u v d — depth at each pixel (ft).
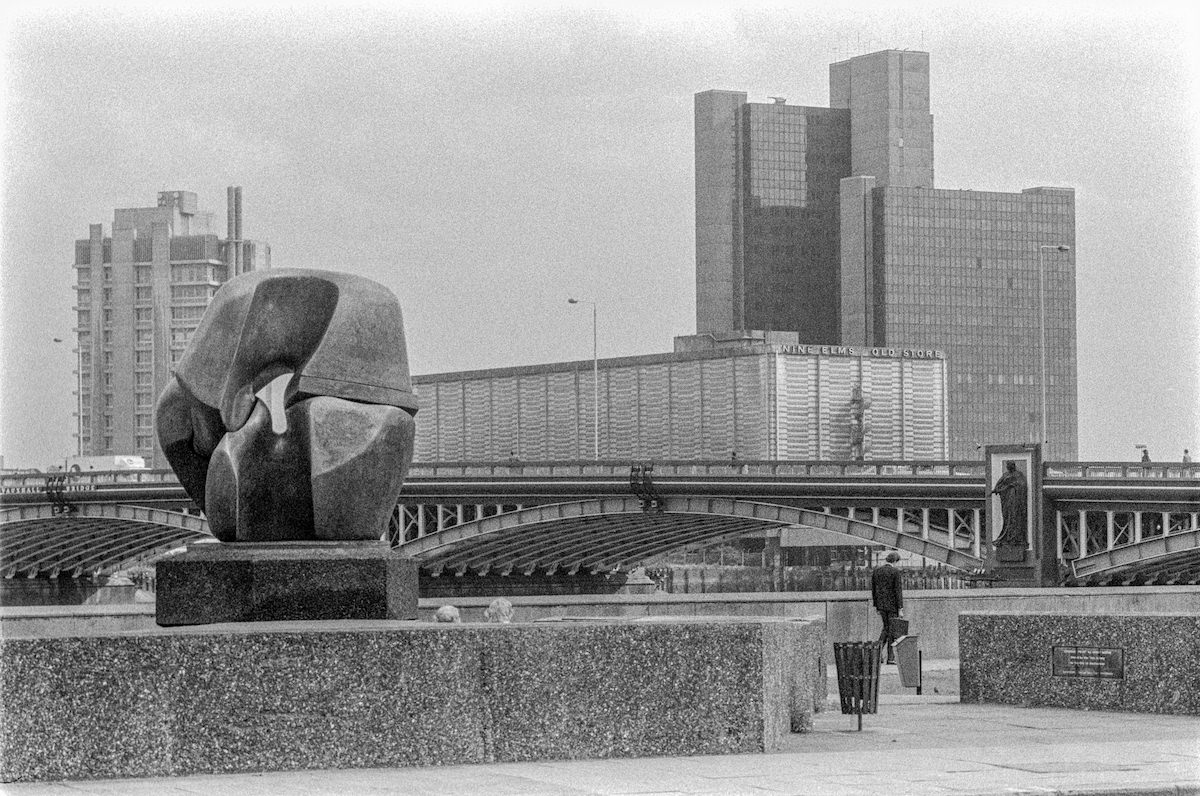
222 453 92.43
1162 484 365.20
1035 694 107.55
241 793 63.77
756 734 77.66
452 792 63.87
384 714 72.28
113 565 593.42
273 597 89.45
